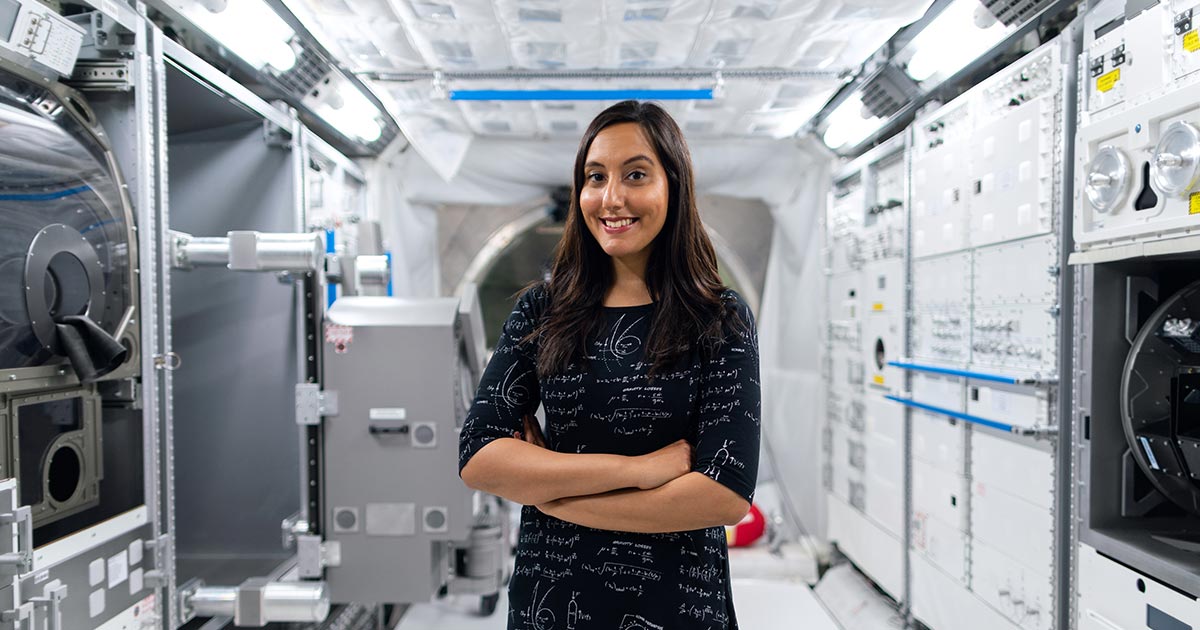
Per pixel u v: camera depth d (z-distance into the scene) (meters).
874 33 2.74
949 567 2.93
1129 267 2.00
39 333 1.70
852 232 3.98
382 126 4.01
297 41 2.91
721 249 5.49
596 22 2.68
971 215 2.75
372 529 2.63
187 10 2.39
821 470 4.40
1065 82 2.20
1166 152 1.61
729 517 1.04
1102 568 1.97
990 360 2.64
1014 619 2.47
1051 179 2.28
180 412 3.31
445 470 2.62
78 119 1.90
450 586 3.33
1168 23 1.69
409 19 2.66
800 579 4.18
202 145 3.24
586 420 1.15
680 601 1.09
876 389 3.67
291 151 3.23
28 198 1.70
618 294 1.23
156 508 2.12
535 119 3.94
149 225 2.09
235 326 3.32
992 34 2.55
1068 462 2.21
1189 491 1.83
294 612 2.50
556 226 5.45
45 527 1.79
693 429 1.15
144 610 2.09
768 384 4.96
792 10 2.55
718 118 3.92
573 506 1.10
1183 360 1.81
